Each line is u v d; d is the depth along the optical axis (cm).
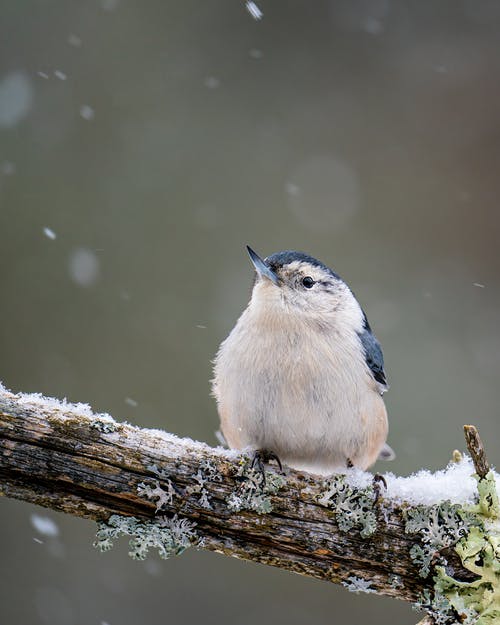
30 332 1166
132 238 1238
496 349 1191
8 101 1277
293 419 684
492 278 1281
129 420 1141
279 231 1279
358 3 1391
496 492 570
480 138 1365
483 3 1394
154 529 573
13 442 565
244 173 1302
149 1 1379
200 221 1265
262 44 1384
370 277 1256
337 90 1379
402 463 1104
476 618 549
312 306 705
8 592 1005
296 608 1038
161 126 1310
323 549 580
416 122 1369
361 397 693
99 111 1302
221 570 1058
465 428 569
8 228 1210
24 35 1318
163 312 1201
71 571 1029
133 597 1026
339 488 587
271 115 1352
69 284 1196
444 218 1311
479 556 559
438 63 1398
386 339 1200
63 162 1262
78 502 571
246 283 1225
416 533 575
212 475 581
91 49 1332
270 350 690
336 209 1297
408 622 1025
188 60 1358
